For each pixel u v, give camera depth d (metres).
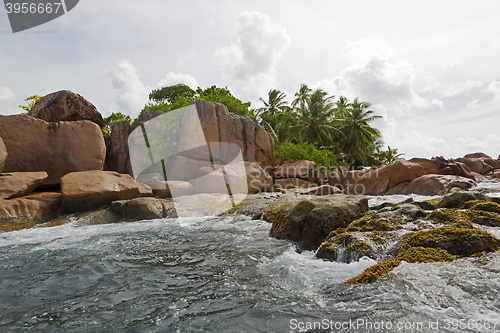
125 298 3.01
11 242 6.24
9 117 11.37
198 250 5.03
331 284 3.05
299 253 4.93
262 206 8.86
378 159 44.00
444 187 12.05
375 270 3.01
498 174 23.23
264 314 2.45
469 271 2.71
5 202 8.49
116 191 9.78
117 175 10.81
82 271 3.98
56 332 2.35
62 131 11.77
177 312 2.62
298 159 21.25
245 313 2.51
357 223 4.84
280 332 2.12
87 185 9.60
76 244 5.79
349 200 5.98
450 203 5.49
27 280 3.69
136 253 4.89
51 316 2.65
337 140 38.28
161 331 2.29
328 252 4.22
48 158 11.48
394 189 14.82
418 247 3.37
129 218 8.95
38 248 5.55
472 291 2.33
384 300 2.39
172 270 3.91
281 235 5.96
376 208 6.50
